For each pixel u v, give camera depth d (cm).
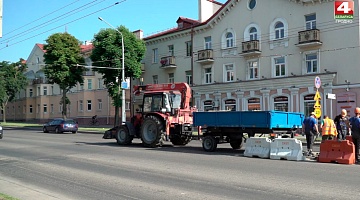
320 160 1288
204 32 3691
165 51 4150
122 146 1923
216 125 1627
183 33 3881
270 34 3139
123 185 897
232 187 848
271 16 3139
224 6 3456
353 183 880
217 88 3509
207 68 3694
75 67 4372
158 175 1025
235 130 1584
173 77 4050
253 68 3291
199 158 1386
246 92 3291
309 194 766
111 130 2105
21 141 2330
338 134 1611
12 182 955
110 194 804
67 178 1006
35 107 6397
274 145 1388
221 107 3488
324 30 2802
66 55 4325
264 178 957
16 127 4928
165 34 4062
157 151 1653
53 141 2320
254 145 1450
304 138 2383
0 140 2433
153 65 4284
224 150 1700
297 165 1196
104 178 995
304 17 2927
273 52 3122
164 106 1839
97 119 5088
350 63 2656
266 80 3111
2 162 1338
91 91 5181
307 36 2820
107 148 1811
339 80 2708
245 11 3334
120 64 3638
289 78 2955
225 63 3491
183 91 1938
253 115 1509
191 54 3703
